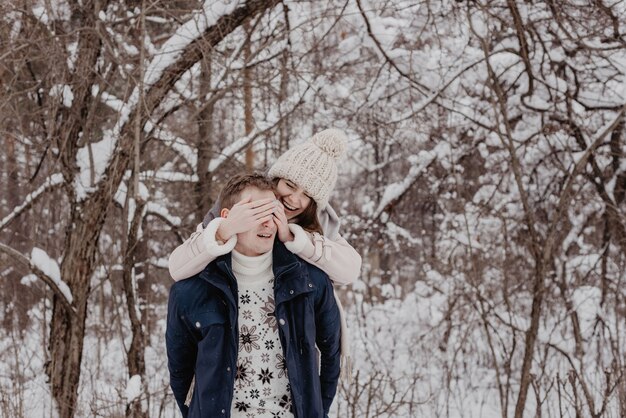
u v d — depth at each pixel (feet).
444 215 27.91
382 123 22.18
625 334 21.24
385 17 22.49
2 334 22.13
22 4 15.46
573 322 19.08
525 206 16.43
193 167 23.75
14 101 16.38
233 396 6.82
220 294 6.86
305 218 7.83
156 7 15.96
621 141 22.09
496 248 23.39
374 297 31.71
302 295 6.98
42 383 17.78
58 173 18.17
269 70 20.07
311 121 22.94
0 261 20.90
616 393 15.98
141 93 14.17
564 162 23.61
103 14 16.10
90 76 16.42
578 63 21.29
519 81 22.50
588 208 23.58
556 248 21.67
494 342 22.21
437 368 22.30
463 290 20.53
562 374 19.86
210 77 19.08
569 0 18.44
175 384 7.34
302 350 6.95
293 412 6.79
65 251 16.72
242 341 6.90
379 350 23.52
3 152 20.42
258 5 15.88
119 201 18.92
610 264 23.38
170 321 7.03
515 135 23.02
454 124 23.97
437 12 19.93
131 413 14.15
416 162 25.82
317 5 20.57
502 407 15.75
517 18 17.63
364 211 28.60
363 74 23.22
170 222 23.36
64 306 16.14
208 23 15.80
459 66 21.08
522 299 22.85
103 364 20.62
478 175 27.58
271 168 8.02
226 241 6.76
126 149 15.79
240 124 24.58
